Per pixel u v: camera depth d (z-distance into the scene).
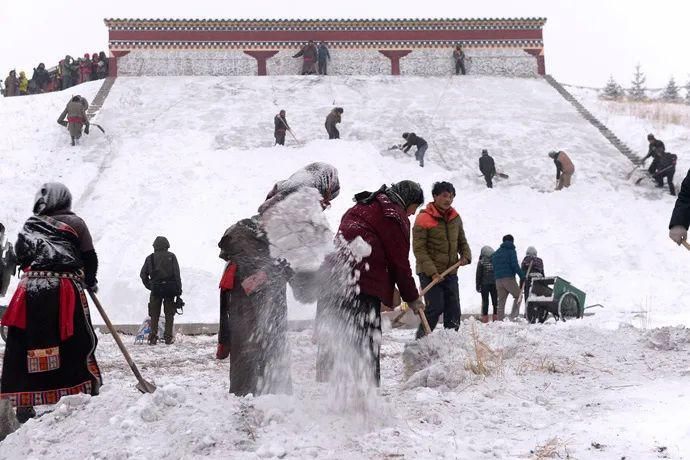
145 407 5.14
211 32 40.69
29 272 6.34
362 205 6.29
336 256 6.02
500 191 28.22
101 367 10.28
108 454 4.79
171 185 26.75
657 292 21.58
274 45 41.03
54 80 45.50
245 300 5.96
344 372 5.86
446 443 4.99
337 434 5.09
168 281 14.49
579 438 5.16
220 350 6.34
